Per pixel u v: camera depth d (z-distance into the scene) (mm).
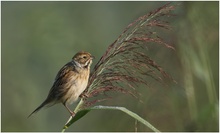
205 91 16109
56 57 19375
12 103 19375
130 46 10031
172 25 13570
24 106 19406
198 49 14094
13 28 20609
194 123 13688
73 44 19625
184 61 13727
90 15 20875
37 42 19641
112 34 20547
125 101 13023
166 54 13273
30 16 20469
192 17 13984
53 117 19375
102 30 20641
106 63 10180
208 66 13984
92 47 19922
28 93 19516
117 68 10086
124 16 20703
